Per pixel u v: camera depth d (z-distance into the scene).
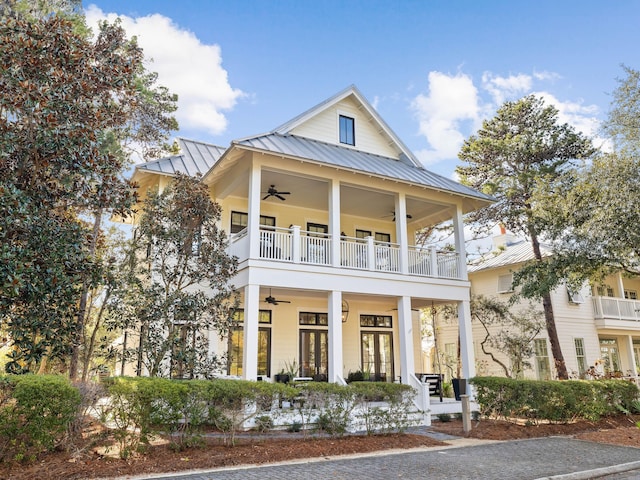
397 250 13.79
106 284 9.70
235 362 13.99
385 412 9.71
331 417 9.10
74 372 10.62
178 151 19.27
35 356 7.45
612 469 7.48
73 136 7.31
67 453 6.79
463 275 14.55
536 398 11.71
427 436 10.25
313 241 12.70
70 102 7.38
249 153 11.73
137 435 7.20
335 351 11.78
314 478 6.35
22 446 6.25
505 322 20.44
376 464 7.36
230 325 10.23
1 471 5.93
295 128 14.98
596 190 12.89
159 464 6.77
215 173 12.65
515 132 19.72
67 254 7.43
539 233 14.77
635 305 23.88
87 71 7.94
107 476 6.17
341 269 12.38
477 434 10.59
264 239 11.73
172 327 9.84
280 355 14.63
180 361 9.63
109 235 14.23
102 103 8.56
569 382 12.66
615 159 13.01
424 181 14.22
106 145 12.06
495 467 7.29
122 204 8.23
